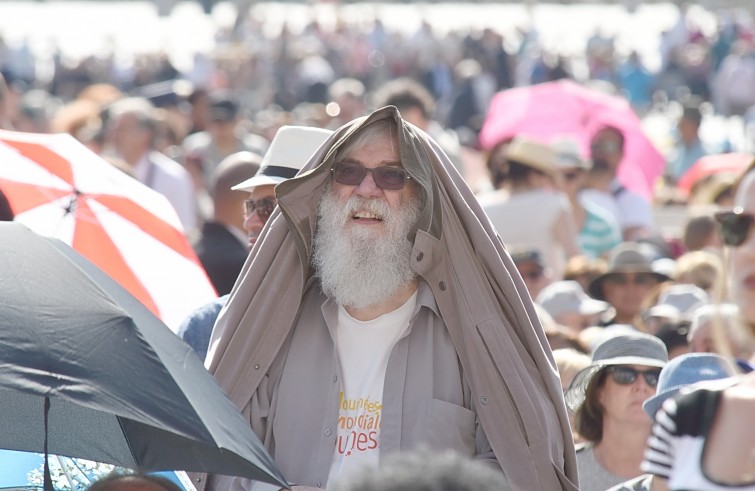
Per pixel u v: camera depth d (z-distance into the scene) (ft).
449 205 40.78
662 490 31.22
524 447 39.01
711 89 290.76
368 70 324.60
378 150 40.55
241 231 67.26
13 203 54.39
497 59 304.50
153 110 126.62
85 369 32.58
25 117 132.57
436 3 468.34
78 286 34.22
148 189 56.65
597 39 350.43
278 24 388.57
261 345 40.60
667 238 108.06
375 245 40.09
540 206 83.35
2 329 32.73
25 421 37.55
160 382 33.06
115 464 37.19
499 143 89.56
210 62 285.84
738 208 34.65
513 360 39.58
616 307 75.92
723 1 425.28
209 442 32.63
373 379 40.24
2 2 424.46
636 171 122.83
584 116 134.31
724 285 34.83
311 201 40.81
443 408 39.52
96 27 399.44
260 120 167.63
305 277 40.96
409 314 40.86
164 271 53.93
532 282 75.05
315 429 40.09
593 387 47.39
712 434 29.01
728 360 34.22
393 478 23.43
